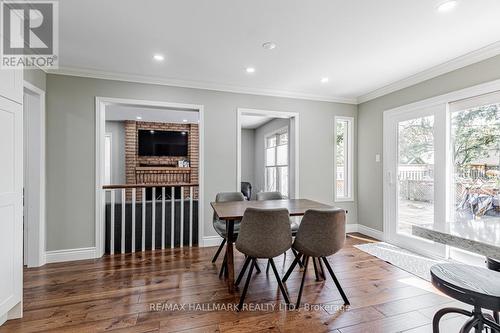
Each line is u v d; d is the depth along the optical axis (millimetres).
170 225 3686
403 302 2182
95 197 3301
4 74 1777
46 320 1911
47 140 3119
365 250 3529
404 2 1907
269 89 4035
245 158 8305
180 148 7445
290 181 4391
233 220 2314
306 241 2133
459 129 2953
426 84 3299
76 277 2664
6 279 1799
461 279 1237
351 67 3164
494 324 1196
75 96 3230
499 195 2562
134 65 3107
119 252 3445
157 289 2400
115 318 1939
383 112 3986
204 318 1945
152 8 1977
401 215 3688
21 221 1959
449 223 1353
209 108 3793
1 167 1752
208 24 2209
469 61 2791
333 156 4449
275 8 1985
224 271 2691
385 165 3939
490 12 2021
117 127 7117
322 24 2211
